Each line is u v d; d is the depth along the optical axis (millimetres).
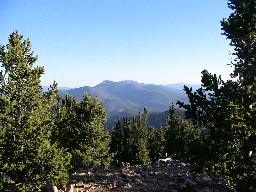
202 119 10273
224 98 10023
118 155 61312
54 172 14781
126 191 18188
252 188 9633
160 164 28234
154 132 76625
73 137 36344
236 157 9641
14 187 14633
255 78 9883
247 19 10734
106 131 41750
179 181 20062
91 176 22266
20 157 14492
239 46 11172
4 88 15453
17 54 15578
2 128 14969
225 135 9734
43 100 15945
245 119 9250
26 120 15430
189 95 10477
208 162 9891
